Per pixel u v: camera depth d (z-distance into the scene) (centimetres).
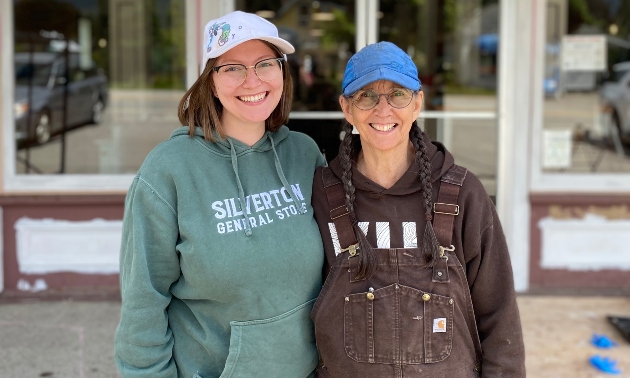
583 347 345
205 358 173
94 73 448
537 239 430
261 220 167
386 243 163
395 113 161
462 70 444
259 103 173
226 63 169
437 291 161
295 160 183
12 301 409
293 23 418
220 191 167
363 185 165
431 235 160
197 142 171
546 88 430
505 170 425
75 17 441
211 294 164
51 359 332
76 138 438
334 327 164
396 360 160
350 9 421
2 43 411
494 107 429
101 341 354
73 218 418
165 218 163
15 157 419
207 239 162
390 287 160
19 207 415
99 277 423
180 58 441
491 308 170
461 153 436
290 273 166
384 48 164
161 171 165
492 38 428
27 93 423
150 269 165
